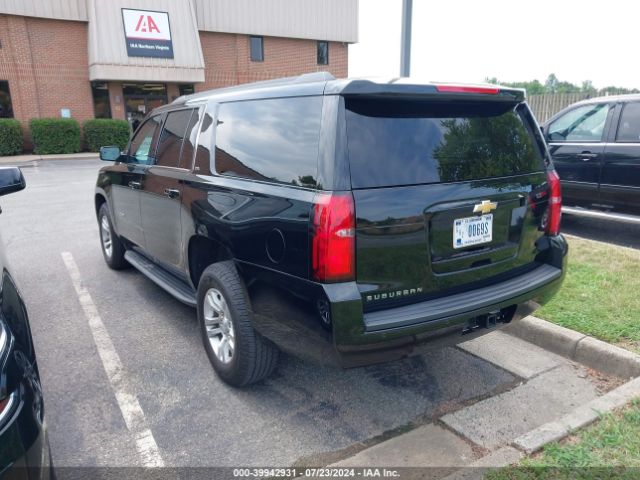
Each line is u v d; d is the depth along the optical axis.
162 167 4.28
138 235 4.95
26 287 5.57
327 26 29.00
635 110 6.41
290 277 2.73
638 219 6.45
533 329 3.96
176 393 3.46
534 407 3.19
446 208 2.78
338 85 2.62
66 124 22.17
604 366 3.56
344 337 2.53
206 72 26.39
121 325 4.56
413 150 2.74
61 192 12.20
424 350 2.79
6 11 21.16
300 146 2.78
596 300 4.31
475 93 2.89
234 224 3.13
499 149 3.11
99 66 22.39
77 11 22.47
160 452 2.87
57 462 2.80
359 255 2.55
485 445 2.85
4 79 21.81
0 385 1.90
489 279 3.07
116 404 3.34
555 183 3.41
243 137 3.29
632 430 2.77
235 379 3.36
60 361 3.92
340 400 3.35
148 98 25.02
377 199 2.58
